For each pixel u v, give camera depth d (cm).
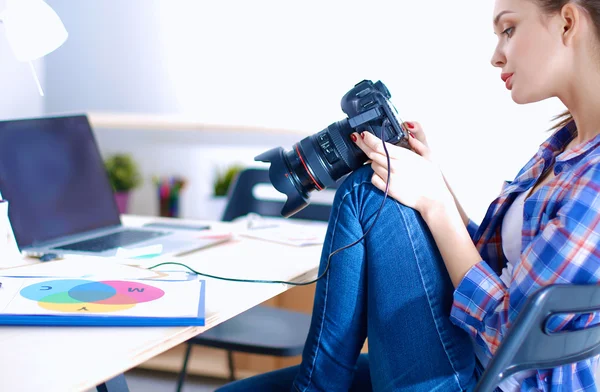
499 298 113
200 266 140
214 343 175
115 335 96
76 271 133
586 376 119
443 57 301
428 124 305
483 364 125
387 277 120
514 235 125
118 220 184
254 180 237
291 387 136
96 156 184
